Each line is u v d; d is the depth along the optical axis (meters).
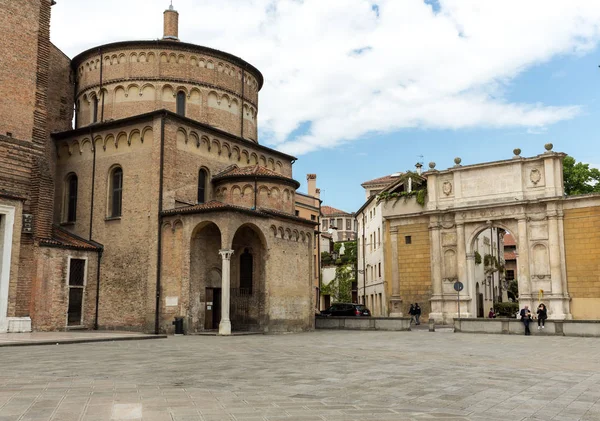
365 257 74.25
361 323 42.88
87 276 36.59
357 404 11.18
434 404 11.33
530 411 10.80
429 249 53.53
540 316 37.06
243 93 46.22
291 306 38.81
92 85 42.66
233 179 39.12
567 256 46.09
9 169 32.88
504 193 49.31
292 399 11.62
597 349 25.98
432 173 53.22
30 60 34.72
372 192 100.25
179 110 42.44
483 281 65.31
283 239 38.69
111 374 15.19
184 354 21.08
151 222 35.47
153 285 34.69
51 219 34.81
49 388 12.68
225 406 10.73
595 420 10.10
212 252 36.34
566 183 60.69
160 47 42.19
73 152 40.25
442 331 41.22
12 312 31.59
